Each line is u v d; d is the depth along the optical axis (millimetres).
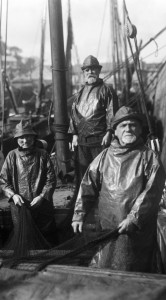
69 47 16375
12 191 5395
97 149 6684
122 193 3822
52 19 8008
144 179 3840
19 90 23578
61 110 8242
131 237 3832
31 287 2910
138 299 2660
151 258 4074
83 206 4094
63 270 3096
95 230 4488
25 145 5441
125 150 3867
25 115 14578
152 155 3865
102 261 3898
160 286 2762
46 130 12320
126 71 14281
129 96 14047
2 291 2883
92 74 6598
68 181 8133
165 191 5152
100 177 4000
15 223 5367
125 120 3826
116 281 2889
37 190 5488
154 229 4016
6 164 5500
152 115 12227
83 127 6664
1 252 4633
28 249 4938
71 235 6105
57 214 6375
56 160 8336
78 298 2738
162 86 11602
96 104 6566
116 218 3873
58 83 8188
